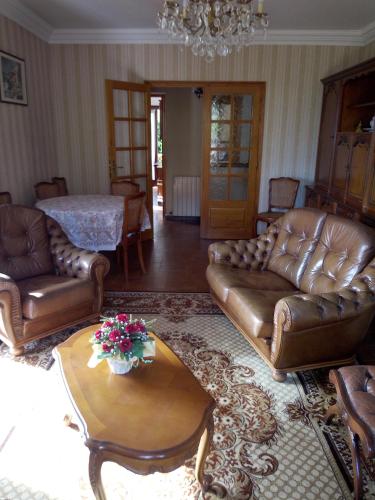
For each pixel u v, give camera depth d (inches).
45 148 193.6
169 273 166.2
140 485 64.3
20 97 165.5
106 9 158.2
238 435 75.1
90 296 110.0
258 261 126.0
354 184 148.3
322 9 156.1
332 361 91.7
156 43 194.9
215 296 124.3
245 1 104.0
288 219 123.6
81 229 144.6
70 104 202.4
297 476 66.3
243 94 203.3
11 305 93.2
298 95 201.5
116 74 199.0
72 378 64.9
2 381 89.2
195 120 260.8
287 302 82.0
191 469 67.6
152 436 53.4
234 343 108.7
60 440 73.0
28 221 114.7
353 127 170.4
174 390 62.9
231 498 62.1
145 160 210.8
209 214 221.5
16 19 158.7
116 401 59.9
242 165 214.5
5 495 62.5
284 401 85.0
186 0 107.3
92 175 212.1
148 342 67.1
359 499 61.0
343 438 74.7
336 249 100.9
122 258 185.3
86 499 61.9
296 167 212.2
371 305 86.0
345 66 195.8
